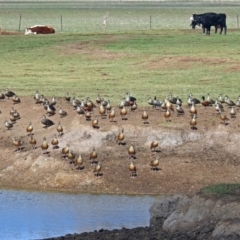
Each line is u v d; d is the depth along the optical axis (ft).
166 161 106.42
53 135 113.19
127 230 80.02
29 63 177.99
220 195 77.87
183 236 74.90
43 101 125.29
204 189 79.92
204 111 119.24
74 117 117.80
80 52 189.37
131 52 187.11
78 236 78.43
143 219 88.28
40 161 107.34
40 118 120.37
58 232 83.87
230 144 109.60
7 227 85.87
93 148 106.52
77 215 90.33
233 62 169.68
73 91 140.97
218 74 158.51
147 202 96.53
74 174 104.53
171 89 142.92
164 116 115.24
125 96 132.87
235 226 73.05
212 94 137.59
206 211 76.95
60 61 180.14
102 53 186.91
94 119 113.80
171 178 103.55
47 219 88.79
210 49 189.06
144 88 144.36
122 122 113.91
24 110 124.26
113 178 103.50
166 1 602.03
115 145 109.50
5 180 105.91
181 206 81.51
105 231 80.28
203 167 105.60
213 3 544.21
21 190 102.73
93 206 94.48
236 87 144.77
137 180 103.14
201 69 164.04
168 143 109.50
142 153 107.96
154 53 184.65
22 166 107.76
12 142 114.21
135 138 110.63
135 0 623.77
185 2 570.46
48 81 153.69
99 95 132.05
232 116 116.06
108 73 163.32
